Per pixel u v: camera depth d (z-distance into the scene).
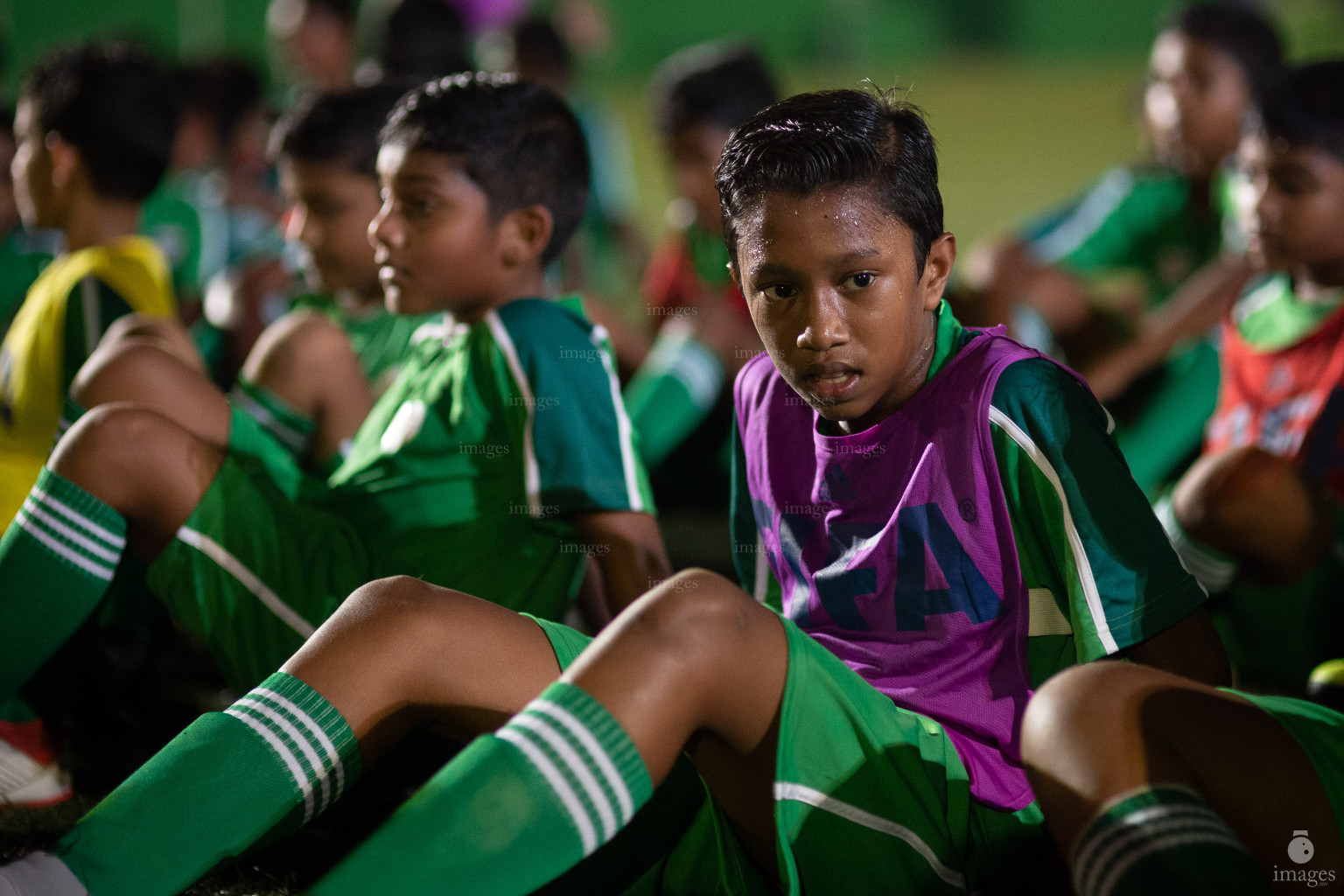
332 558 5.48
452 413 5.75
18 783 5.48
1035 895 4.21
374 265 7.87
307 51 16.59
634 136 40.91
